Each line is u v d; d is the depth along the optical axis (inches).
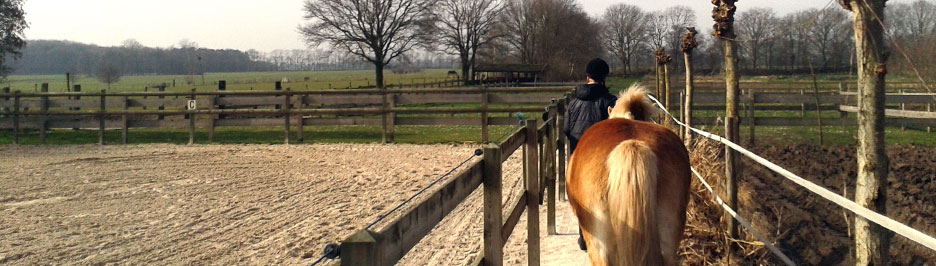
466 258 219.8
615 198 112.1
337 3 1918.1
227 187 352.5
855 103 629.9
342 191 340.2
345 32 1946.4
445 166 428.8
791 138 585.0
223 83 824.3
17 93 605.9
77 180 374.3
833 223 291.1
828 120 561.3
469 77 2903.5
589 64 220.5
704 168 278.1
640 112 180.9
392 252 85.2
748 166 425.7
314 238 243.4
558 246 235.9
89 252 225.3
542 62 2586.1
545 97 580.1
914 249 266.4
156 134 687.7
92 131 722.8
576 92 221.8
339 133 692.7
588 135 140.0
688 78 338.0
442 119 585.3
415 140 604.4
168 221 272.2
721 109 632.4
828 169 414.3
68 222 269.3
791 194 345.1
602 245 116.6
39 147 558.3
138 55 5565.9
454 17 2532.0
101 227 261.1
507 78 2370.8
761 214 293.6
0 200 314.0
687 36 337.7
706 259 212.8
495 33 2586.1
